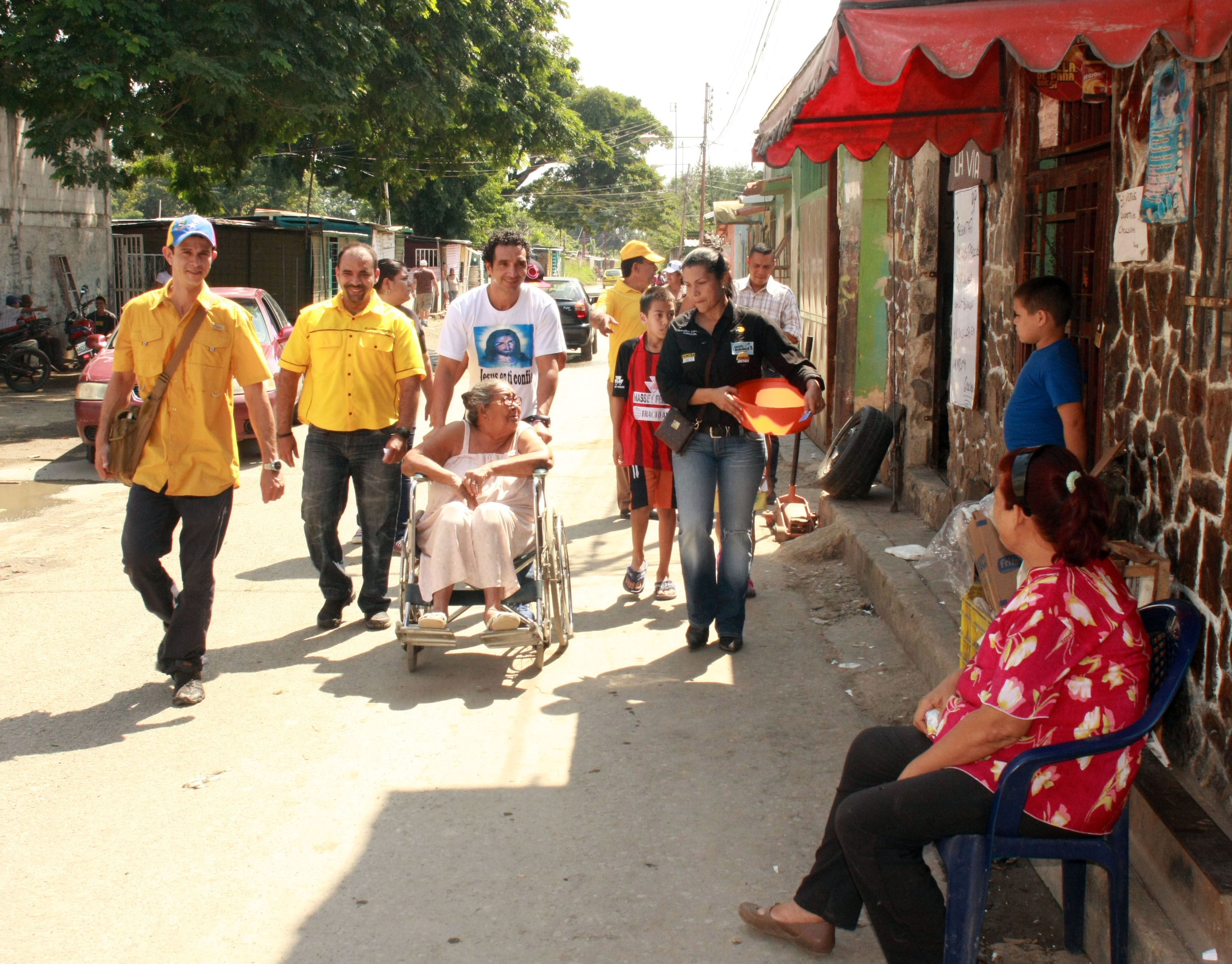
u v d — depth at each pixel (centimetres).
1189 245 352
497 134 2608
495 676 539
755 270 857
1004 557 390
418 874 362
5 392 1719
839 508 771
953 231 748
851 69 537
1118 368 414
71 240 2114
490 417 547
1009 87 591
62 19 1495
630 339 658
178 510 511
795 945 322
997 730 261
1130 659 268
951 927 277
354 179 2834
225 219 2595
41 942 327
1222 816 318
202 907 345
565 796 415
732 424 550
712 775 430
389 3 2030
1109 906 284
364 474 596
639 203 7800
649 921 335
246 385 517
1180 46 309
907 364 817
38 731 478
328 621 614
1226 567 327
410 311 750
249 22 1645
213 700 512
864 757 318
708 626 568
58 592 682
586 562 748
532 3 2612
